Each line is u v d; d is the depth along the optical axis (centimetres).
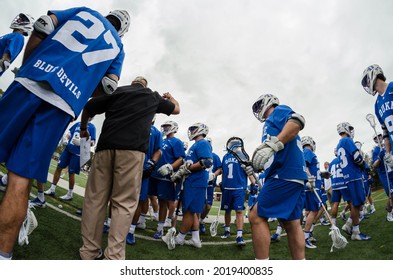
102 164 235
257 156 198
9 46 391
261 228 212
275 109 239
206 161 384
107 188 240
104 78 188
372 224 570
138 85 271
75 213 407
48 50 157
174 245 351
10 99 147
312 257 361
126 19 224
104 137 235
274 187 210
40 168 145
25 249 232
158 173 439
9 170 140
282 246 438
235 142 400
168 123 508
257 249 212
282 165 213
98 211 236
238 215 443
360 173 464
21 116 143
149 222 555
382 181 598
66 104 153
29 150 142
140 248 333
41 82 149
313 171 513
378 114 385
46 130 147
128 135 232
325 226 640
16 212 136
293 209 209
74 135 495
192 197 388
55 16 167
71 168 494
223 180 496
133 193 229
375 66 356
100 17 188
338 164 574
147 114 249
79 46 167
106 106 249
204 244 420
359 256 355
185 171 396
